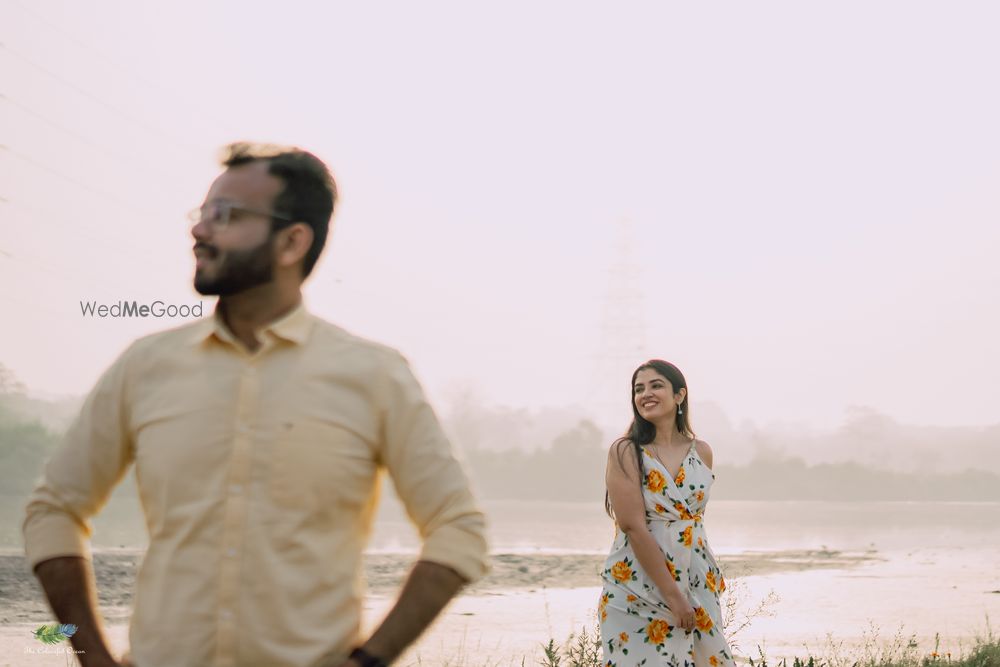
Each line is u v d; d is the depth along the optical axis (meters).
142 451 2.24
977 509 113.06
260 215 2.32
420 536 2.38
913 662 9.27
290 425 2.20
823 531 46.94
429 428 2.34
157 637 2.15
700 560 5.55
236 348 2.26
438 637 10.98
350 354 2.31
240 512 2.15
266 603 2.13
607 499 5.65
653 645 5.38
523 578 19.00
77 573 2.29
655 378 5.61
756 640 11.42
